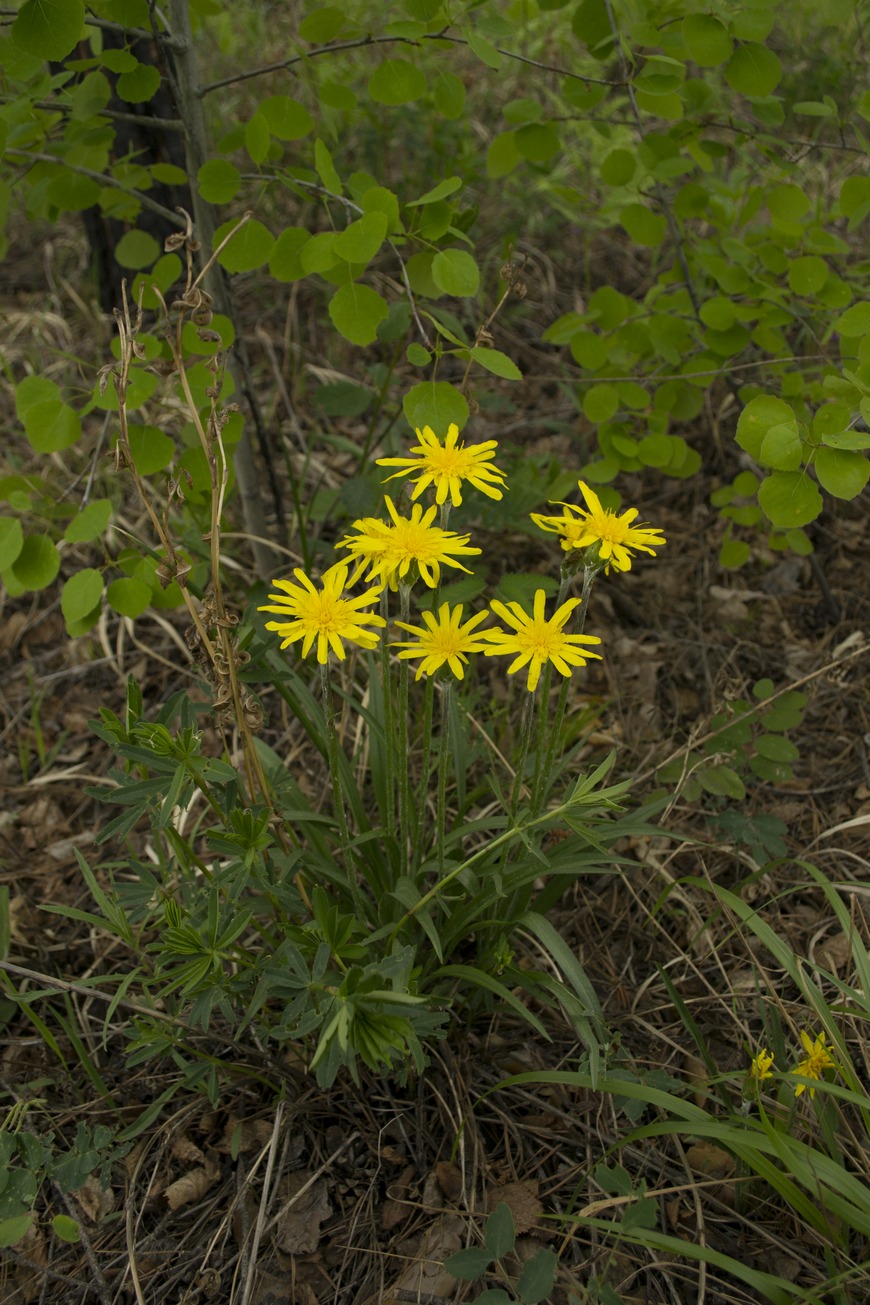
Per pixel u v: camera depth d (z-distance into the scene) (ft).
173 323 3.03
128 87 3.02
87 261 4.89
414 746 3.37
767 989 3.00
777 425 2.70
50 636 3.79
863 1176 2.73
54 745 3.55
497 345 4.53
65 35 2.72
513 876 2.85
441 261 2.78
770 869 2.92
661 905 3.05
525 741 2.69
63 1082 2.93
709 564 3.85
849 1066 2.69
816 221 3.38
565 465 4.04
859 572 3.78
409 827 2.83
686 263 3.54
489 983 2.75
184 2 3.06
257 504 3.58
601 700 3.51
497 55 2.85
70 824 3.39
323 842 2.99
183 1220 2.78
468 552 2.50
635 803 3.31
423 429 2.64
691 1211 2.75
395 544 2.50
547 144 3.28
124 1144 2.84
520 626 2.53
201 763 2.56
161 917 3.04
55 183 3.24
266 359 4.50
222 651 2.61
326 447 4.13
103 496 3.92
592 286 4.90
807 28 4.82
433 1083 2.89
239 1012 2.93
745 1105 2.71
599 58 3.20
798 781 3.37
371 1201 2.77
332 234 2.79
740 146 3.35
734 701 3.25
